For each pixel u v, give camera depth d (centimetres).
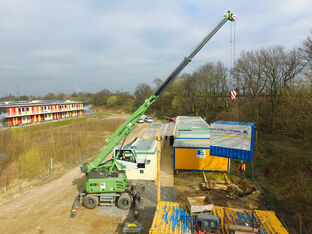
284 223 1034
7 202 1228
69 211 1112
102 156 1168
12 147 2194
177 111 5816
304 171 1544
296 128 2247
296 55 2233
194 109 5509
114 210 1112
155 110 6912
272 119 2533
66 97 10231
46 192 1360
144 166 1534
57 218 1045
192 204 820
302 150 1850
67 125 4147
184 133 2064
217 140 1227
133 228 843
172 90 6172
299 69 2211
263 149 2100
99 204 1168
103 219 1033
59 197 1283
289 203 1237
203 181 1498
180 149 1673
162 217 800
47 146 2359
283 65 2362
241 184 1445
